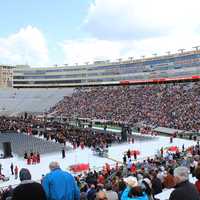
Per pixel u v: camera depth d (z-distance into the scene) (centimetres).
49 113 12369
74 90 14325
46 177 747
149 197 1183
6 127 7669
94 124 9494
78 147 5744
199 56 11412
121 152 5344
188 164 2450
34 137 6844
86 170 3841
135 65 13900
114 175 2214
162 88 10844
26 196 561
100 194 767
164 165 2622
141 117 9069
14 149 5534
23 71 17888
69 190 737
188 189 660
